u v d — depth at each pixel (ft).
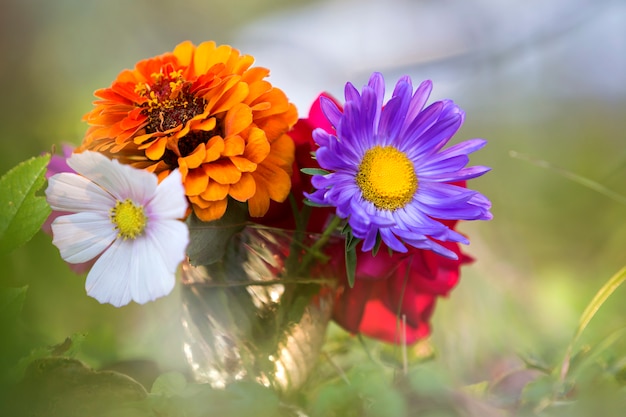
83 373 1.04
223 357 1.21
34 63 3.54
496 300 1.73
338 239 1.22
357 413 1.09
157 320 1.44
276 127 1.15
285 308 1.20
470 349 1.51
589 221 2.33
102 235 1.08
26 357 1.01
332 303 1.27
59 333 1.40
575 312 1.71
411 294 1.36
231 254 1.18
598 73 3.72
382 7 4.68
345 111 1.08
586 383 1.14
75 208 1.08
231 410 1.05
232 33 5.01
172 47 4.60
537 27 3.81
